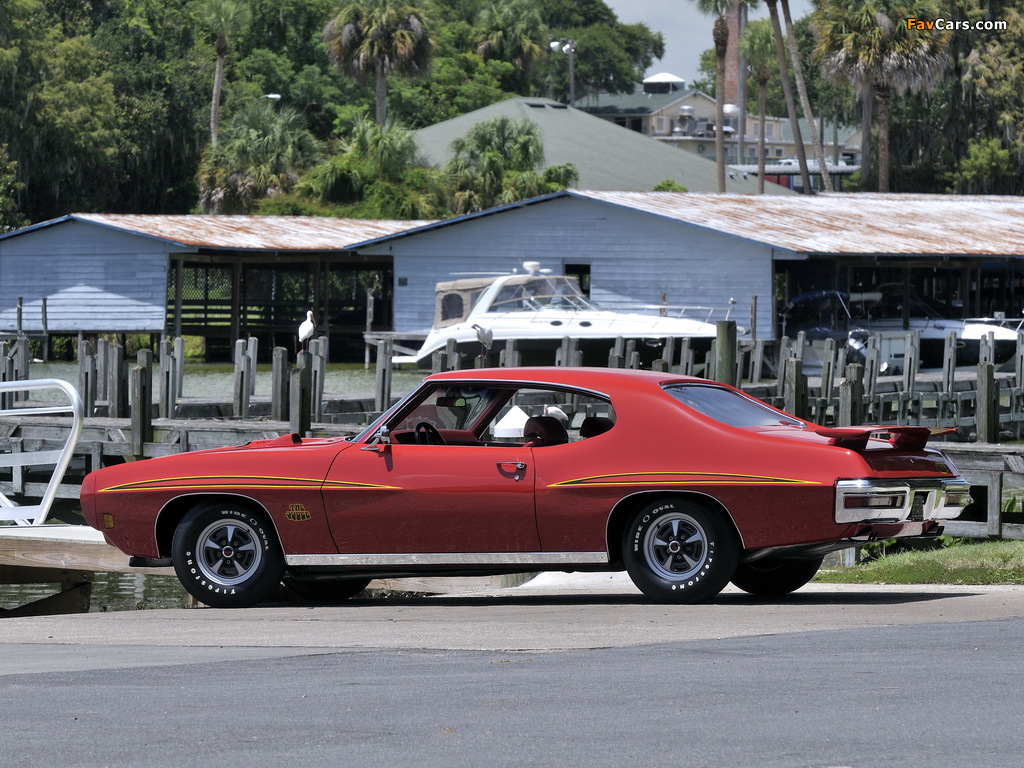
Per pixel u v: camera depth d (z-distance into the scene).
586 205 102.38
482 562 22.28
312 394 54.72
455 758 11.61
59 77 162.50
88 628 21.19
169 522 24.03
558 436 22.48
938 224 109.00
